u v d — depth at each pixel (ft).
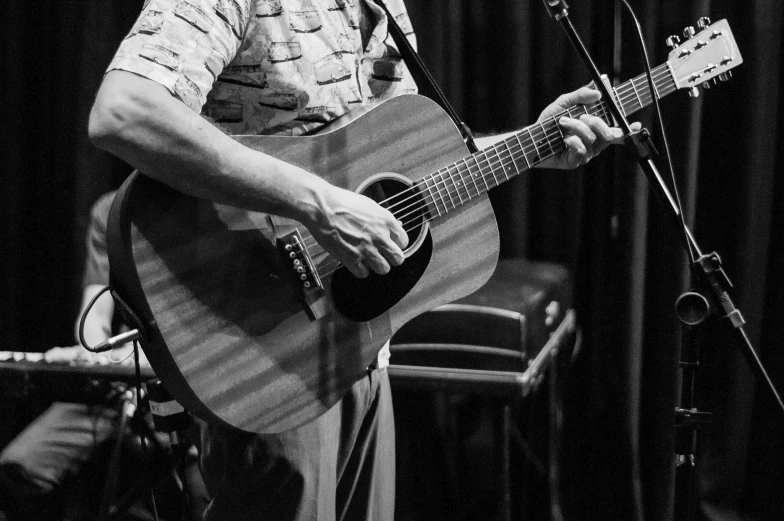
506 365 6.48
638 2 8.32
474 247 5.11
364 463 5.26
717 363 8.60
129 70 3.95
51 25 9.04
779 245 8.44
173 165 3.93
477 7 8.75
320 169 4.64
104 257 7.78
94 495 7.76
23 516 7.64
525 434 8.38
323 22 4.67
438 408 8.36
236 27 4.30
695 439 5.01
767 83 8.21
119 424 7.65
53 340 9.41
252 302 4.34
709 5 8.21
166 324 4.13
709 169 8.57
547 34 8.69
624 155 8.39
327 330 4.55
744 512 8.64
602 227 8.70
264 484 4.57
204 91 4.14
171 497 7.73
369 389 5.08
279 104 4.59
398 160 4.90
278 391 4.40
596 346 8.80
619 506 8.74
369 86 5.33
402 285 4.83
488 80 8.82
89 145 9.10
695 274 4.68
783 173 8.35
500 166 5.18
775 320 8.50
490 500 8.13
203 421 4.80
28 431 7.75
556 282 7.84
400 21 5.64
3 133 9.16
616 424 8.73
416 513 8.39
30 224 9.34
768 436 8.54
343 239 4.31
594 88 5.60
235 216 4.31
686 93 8.18
